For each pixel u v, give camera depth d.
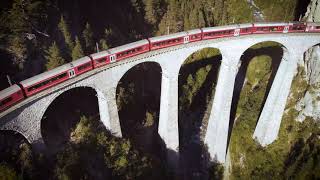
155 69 65.56
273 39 48.97
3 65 42.94
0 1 45.84
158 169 50.97
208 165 63.78
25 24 45.84
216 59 69.94
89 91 52.62
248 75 69.81
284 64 52.62
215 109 57.16
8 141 39.94
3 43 43.72
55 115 46.91
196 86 66.75
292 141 60.03
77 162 40.56
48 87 38.03
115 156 45.62
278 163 58.91
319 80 57.25
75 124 47.75
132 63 43.69
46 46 48.62
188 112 66.00
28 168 36.88
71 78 39.66
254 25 48.44
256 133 61.84
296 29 49.53
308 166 54.03
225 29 47.19
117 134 48.84
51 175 38.66
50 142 43.97
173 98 50.25
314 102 58.16
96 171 42.91
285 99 55.19
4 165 34.84
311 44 50.72
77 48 46.75
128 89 56.97
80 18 58.59
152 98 62.16
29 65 45.97
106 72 42.09
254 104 66.75
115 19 65.94
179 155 61.06
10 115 35.50
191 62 68.00
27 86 36.31
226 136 59.03
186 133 65.94
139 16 69.44
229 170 61.84
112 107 45.66
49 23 51.06
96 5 63.47
